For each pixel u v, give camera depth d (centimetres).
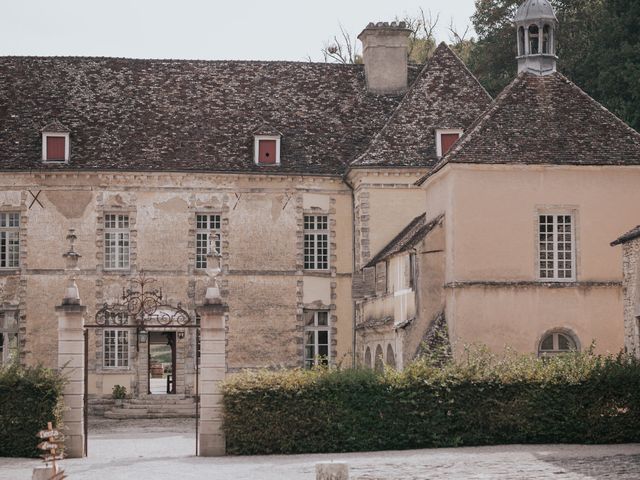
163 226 4584
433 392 2816
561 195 3566
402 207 4472
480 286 3506
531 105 3716
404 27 5000
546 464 2383
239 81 4959
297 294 4622
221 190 4616
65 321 2828
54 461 2125
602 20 5272
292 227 4638
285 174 4612
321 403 2788
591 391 2828
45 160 4522
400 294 3766
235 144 4684
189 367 4556
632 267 3061
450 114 4541
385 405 2800
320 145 4731
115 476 2403
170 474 2408
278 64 5059
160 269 4569
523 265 3541
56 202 4550
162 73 4941
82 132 4638
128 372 4538
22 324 4506
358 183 4525
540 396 2830
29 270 4522
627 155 3588
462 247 3525
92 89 4816
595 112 3709
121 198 4569
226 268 4597
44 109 4703
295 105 4881
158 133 4678
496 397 2828
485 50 5953
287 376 2812
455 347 3466
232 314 4581
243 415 2780
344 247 4669
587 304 3538
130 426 4059
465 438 2817
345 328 4653
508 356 3209
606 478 2161
